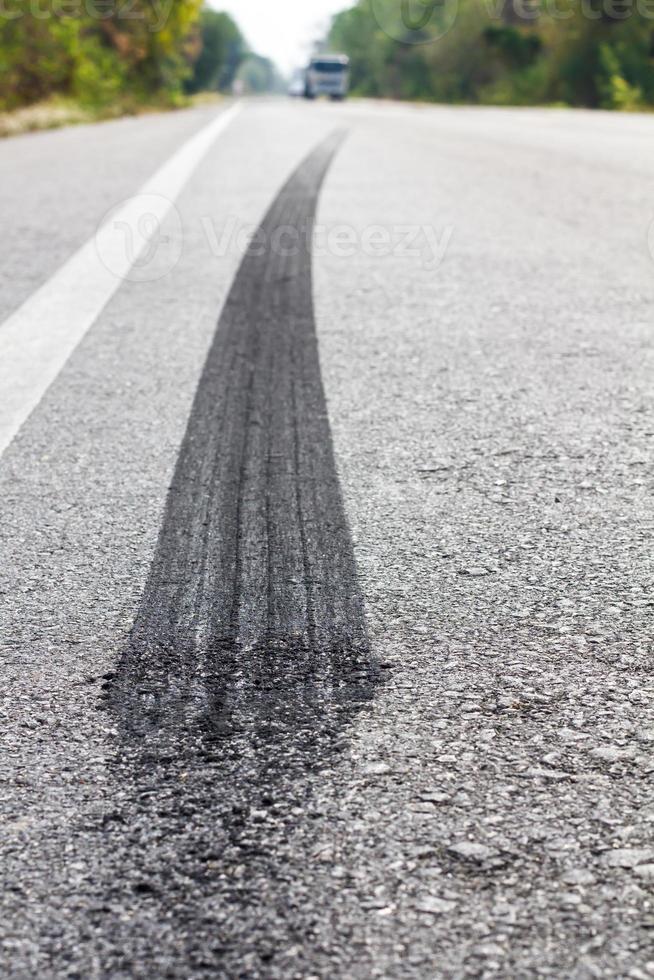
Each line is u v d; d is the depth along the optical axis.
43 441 2.46
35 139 15.41
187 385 2.90
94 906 0.99
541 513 2.03
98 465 2.30
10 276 4.43
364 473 2.25
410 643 1.53
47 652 1.51
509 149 11.56
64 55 25.50
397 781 1.18
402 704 1.36
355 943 0.93
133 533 1.95
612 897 0.99
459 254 4.96
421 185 7.98
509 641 1.53
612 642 1.53
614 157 10.27
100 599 1.68
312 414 2.65
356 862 1.04
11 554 1.86
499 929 0.95
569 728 1.30
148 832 1.10
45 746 1.26
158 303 3.93
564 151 11.17
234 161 10.12
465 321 3.64
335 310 3.83
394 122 19.25
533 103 45.66
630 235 5.42
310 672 1.45
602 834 1.09
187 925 0.96
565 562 1.81
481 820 1.11
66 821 1.12
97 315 3.72
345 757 1.24
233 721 1.32
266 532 1.95
